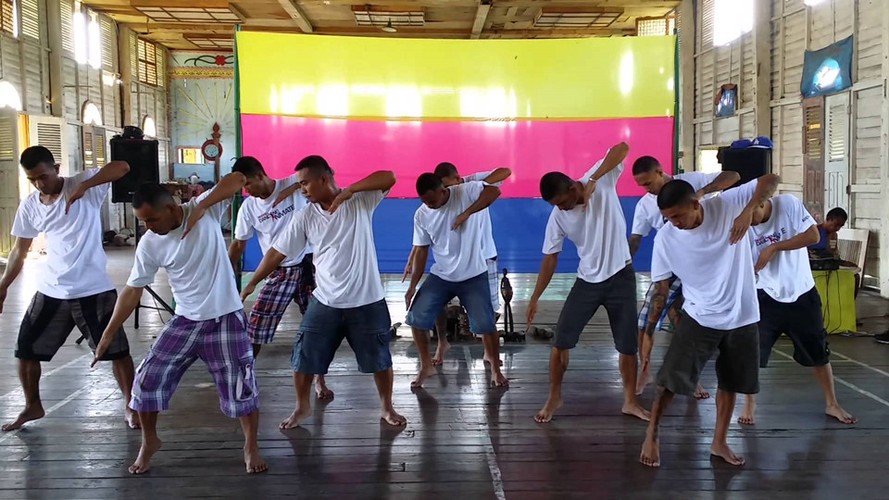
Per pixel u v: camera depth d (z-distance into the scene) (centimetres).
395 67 571
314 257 348
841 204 784
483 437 345
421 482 295
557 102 576
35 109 1136
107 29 1394
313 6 1183
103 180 344
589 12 1212
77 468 308
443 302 427
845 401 393
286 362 485
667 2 1174
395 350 525
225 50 1686
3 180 1037
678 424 361
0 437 343
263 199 427
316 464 313
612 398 405
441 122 575
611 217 359
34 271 944
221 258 298
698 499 277
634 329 364
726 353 305
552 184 350
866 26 737
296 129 566
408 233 583
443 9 1210
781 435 343
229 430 355
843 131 777
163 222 282
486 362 486
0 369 463
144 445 302
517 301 726
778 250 329
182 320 295
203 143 1680
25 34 1107
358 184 331
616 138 577
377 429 356
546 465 311
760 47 924
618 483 292
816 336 358
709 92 1125
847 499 276
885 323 605
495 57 573
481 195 403
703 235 295
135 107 1507
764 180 291
